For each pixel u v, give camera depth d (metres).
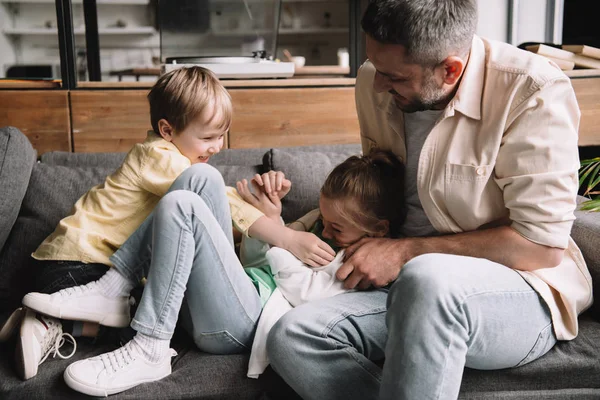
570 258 1.40
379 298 1.42
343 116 2.32
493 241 1.31
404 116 1.51
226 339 1.40
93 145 2.23
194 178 1.45
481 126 1.35
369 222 1.51
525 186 1.27
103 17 5.92
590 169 1.79
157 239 1.33
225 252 1.38
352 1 2.88
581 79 2.30
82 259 1.50
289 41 6.45
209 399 1.32
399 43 1.25
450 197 1.38
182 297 1.34
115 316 1.42
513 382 1.31
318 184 1.88
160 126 1.61
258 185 1.66
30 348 1.30
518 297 1.24
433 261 1.18
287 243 1.53
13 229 1.76
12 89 2.19
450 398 1.12
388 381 1.14
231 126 2.26
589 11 2.75
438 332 1.11
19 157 1.77
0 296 1.69
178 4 2.59
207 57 2.36
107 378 1.27
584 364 1.31
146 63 6.00
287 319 1.33
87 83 2.24
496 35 2.85
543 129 1.27
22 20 5.82
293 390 1.36
